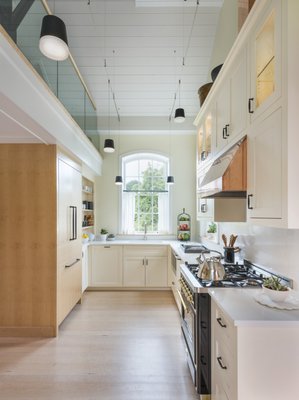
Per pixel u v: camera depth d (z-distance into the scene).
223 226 3.46
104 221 5.40
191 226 5.36
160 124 5.20
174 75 4.56
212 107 2.89
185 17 3.77
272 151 1.47
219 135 2.59
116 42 4.05
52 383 2.19
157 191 5.47
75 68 3.80
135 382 2.20
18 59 1.92
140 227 5.50
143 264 4.77
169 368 2.39
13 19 2.03
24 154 3.03
